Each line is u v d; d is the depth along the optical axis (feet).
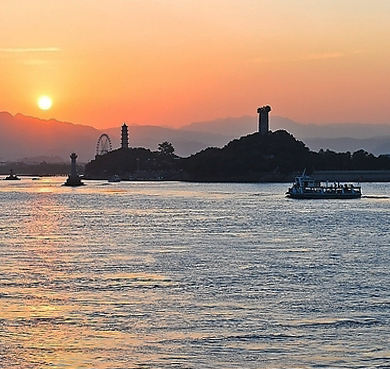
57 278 246.88
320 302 207.41
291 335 175.11
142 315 192.75
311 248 332.60
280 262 284.00
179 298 213.05
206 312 196.03
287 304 205.05
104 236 398.01
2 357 160.97
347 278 246.47
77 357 160.86
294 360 158.71
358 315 192.24
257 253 313.32
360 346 167.22
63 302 208.03
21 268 269.44
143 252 318.24
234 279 244.22
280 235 399.65
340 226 462.60
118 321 187.21
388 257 300.20
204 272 258.78
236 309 199.11
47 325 183.62
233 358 159.84
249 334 175.73
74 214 603.26
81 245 349.20
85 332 177.78
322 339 172.14
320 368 154.30
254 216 561.43
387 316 191.01
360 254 310.24
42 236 399.03
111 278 246.47
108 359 159.74
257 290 224.94
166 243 357.20
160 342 170.09
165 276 250.37
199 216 565.94
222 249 328.90
